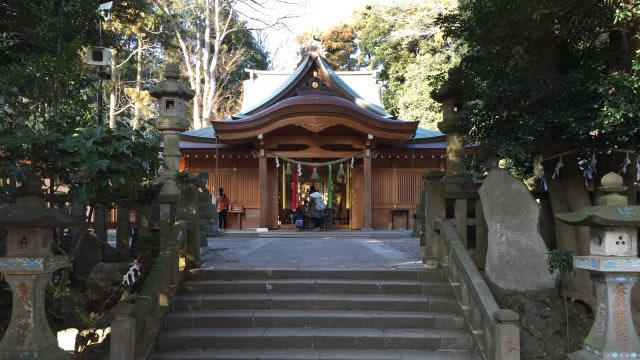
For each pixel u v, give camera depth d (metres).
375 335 5.95
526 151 7.02
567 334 6.50
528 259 6.87
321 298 6.67
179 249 7.05
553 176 7.27
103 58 9.14
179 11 29.62
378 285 6.94
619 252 4.16
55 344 4.48
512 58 7.04
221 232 16.89
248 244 12.47
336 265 7.91
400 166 20.03
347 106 16.80
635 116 5.70
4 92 7.22
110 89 25.83
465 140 8.34
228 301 6.63
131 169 5.46
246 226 19.70
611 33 7.17
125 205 7.02
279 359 5.57
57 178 6.20
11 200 5.71
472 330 5.88
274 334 5.98
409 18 28.50
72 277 7.62
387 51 29.73
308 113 16.91
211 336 5.94
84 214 6.58
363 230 18.16
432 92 8.99
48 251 4.54
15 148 5.19
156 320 5.98
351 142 18.50
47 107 7.93
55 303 6.35
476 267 6.93
